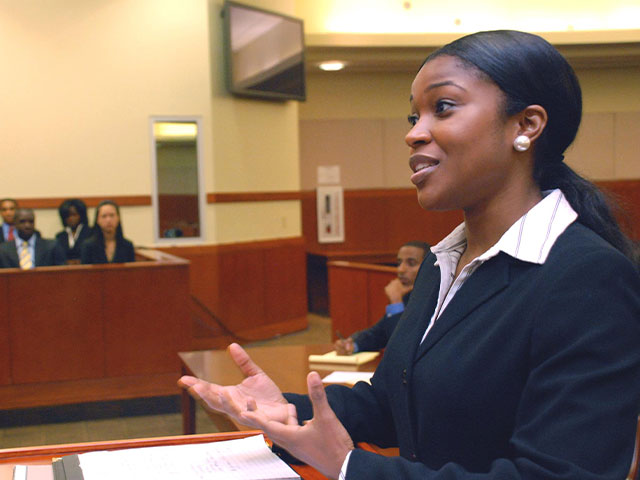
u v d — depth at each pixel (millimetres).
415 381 1036
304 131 11383
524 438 857
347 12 10422
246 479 1037
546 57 1021
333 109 11453
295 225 9406
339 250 11516
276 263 9078
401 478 894
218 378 3135
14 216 6887
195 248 8180
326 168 11453
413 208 11625
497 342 945
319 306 11273
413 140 1042
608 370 837
